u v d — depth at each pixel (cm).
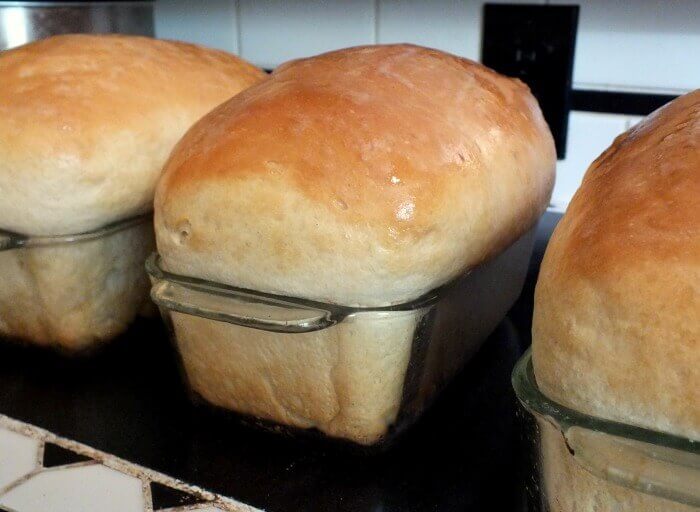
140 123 27
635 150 19
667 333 15
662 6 46
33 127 25
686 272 15
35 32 48
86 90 27
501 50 51
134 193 27
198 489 22
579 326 16
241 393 24
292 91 23
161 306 23
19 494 22
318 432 23
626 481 15
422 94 24
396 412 23
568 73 49
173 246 22
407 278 21
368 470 23
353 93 23
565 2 48
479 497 21
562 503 17
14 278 27
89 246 27
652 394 15
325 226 20
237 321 21
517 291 31
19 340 28
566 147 52
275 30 56
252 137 22
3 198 25
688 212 16
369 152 21
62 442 24
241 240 21
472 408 25
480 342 28
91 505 21
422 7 52
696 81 47
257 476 22
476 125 24
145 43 31
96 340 28
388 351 21
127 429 25
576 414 16
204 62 32
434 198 21
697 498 15
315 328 20
